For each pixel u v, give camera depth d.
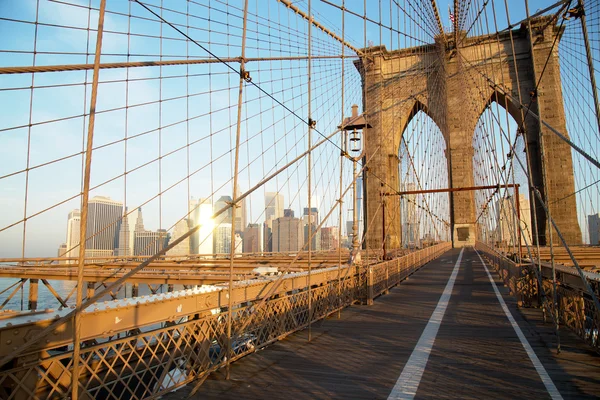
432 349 5.47
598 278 4.89
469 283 13.97
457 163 45.91
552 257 5.48
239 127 4.37
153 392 3.54
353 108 11.67
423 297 10.84
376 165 23.67
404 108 44.62
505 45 44.22
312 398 3.71
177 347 3.80
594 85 3.88
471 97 41.06
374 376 4.33
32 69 4.42
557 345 5.30
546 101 42.25
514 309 8.70
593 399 3.63
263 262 15.62
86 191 2.72
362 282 9.91
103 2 2.78
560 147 41.31
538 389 3.89
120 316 3.28
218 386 4.01
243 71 4.45
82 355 3.21
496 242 24.92
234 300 4.80
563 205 40.50
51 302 14.47
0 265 14.80
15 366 2.58
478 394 3.79
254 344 5.25
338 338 6.11
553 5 6.02
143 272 13.07
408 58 46.59
